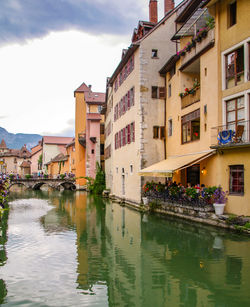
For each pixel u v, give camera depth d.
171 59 19.16
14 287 7.03
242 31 12.49
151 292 6.67
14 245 10.79
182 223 13.95
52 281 7.37
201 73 15.49
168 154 20.95
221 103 13.68
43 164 77.12
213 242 10.29
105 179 38.34
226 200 12.84
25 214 19.00
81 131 50.84
